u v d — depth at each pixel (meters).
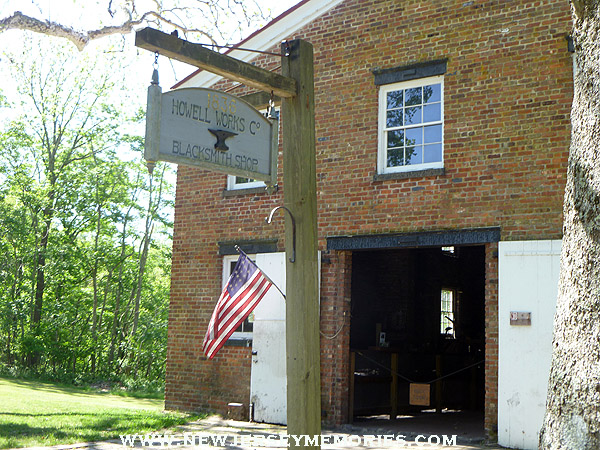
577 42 3.93
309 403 6.21
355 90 12.65
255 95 7.04
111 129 32.00
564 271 3.74
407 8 12.23
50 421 11.52
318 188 12.80
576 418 3.45
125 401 18.95
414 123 12.08
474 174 11.20
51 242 31.80
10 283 30.66
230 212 14.05
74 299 33.16
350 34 12.83
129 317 35.22
